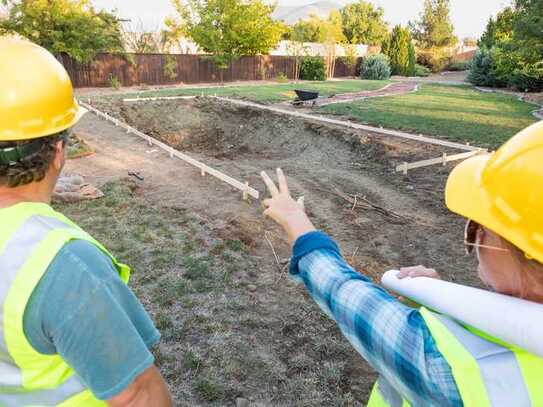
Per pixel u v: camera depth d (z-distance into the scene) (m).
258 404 3.60
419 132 14.12
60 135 1.30
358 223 7.57
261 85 31.75
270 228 7.09
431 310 1.03
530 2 23.97
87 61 26.88
